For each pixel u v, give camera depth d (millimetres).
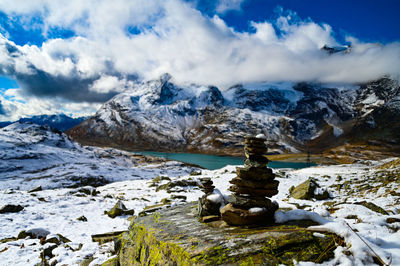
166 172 90312
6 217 14438
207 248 3711
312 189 18531
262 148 5098
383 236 3947
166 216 6250
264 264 3189
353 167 54500
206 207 5699
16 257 8773
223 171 39406
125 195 25203
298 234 3775
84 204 19734
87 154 127625
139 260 5137
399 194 13336
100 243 10250
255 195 4922
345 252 3303
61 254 8875
